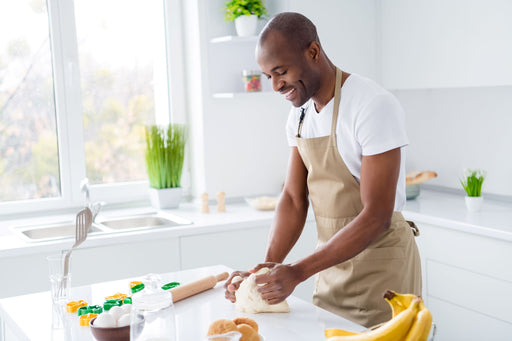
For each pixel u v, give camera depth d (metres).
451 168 3.37
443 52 2.94
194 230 2.73
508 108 3.00
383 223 1.64
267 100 3.38
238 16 3.12
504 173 3.05
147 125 3.32
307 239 3.00
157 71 3.37
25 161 3.09
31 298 1.72
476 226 2.51
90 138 3.22
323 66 1.73
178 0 3.34
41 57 3.08
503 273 2.43
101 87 3.23
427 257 2.81
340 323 1.43
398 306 1.11
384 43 3.35
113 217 3.02
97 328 1.29
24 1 3.02
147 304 1.11
